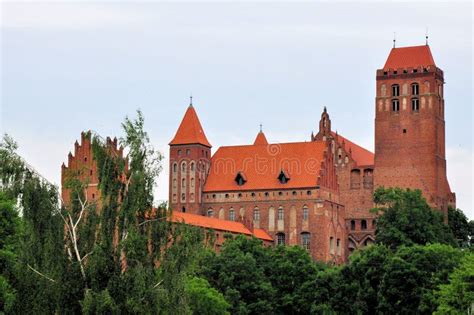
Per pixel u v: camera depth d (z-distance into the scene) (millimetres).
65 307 92750
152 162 102062
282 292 192875
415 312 174375
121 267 95688
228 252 188375
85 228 97062
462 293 149375
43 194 96125
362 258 187625
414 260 180750
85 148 175750
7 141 98500
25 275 93438
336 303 185125
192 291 152625
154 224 98875
